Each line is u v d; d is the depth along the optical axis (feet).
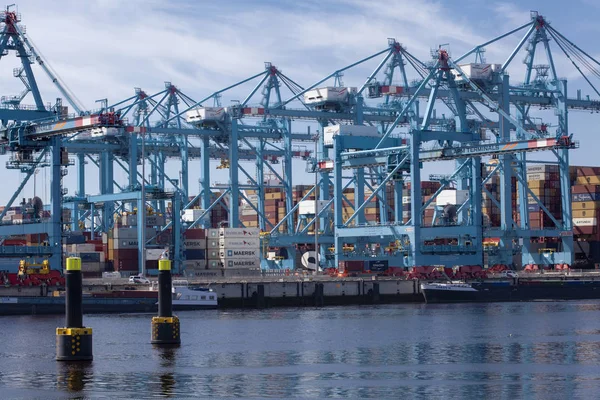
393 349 268.41
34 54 423.64
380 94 553.23
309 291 451.12
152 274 503.20
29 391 203.00
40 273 398.01
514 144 463.42
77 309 233.76
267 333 312.09
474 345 276.00
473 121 554.05
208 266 517.55
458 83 526.98
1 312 375.04
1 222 449.89
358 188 532.73
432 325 338.13
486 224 553.64
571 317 369.09
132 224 527.81
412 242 476.95
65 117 415.64
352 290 460.55
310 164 528.63
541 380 212.43
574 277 505.25
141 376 219.41
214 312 407.85
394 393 199.31
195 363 239.91
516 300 482.69
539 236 536.83
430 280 476.13
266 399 194.29
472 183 505.25
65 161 423.64
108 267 517.55
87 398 196.03
